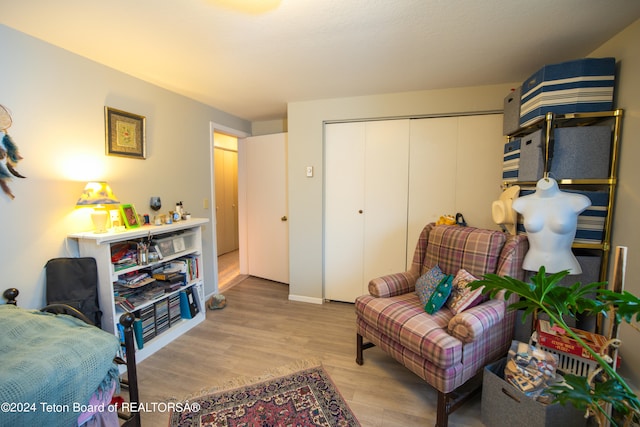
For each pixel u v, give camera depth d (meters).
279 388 1.82
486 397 1.53
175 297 2.55
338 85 2.58
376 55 1.99
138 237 2.13
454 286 1.84
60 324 1.39
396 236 2.96
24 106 1.68
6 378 0.99
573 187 1.96
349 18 1.54
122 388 1.82
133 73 2.29
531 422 1.30
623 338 1.60
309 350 2.25
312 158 3.07
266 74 2.32
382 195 2.96
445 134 2.76
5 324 1.31
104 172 2.13
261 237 3.98
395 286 2.14
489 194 2.70
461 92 2.63
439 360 1.43
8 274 1.64
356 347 2.27
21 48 1.66
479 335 1.49
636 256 1.56
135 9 1.45
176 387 1.83
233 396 1.75
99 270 1.91
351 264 3.13
